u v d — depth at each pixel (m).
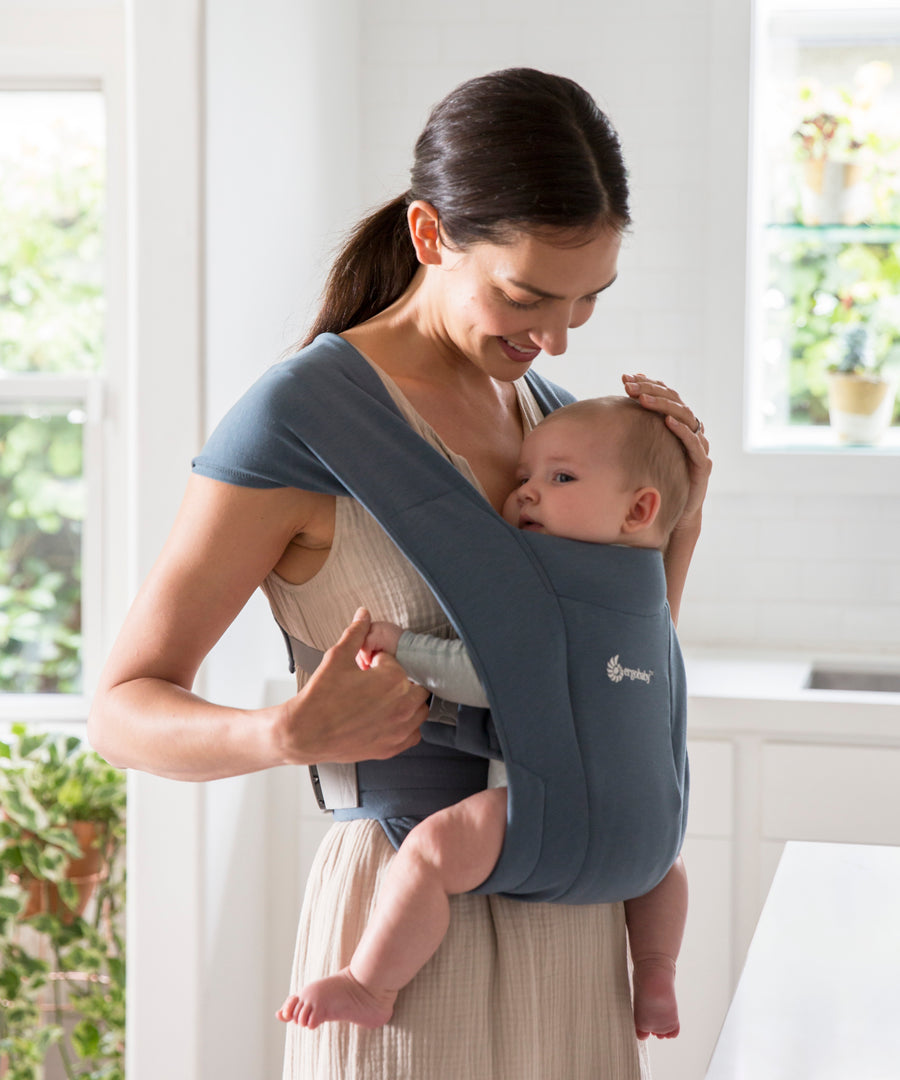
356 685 0.95
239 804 2.14
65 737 2.51
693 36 2.75
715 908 2.21
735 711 2.19
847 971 1.14
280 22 2.29
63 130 2.77
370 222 1.27
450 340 1.19
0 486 2.74
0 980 2.32
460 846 1.04
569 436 1.16
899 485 2.70
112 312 2.73
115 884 2.46
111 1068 2.37
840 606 2.78
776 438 2.87
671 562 1.32
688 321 2.79
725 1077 0.92
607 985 1.14
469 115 1.05
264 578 1.16
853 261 2.81
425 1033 1.05
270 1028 2.32
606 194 1.03
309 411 1.04
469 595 1.03
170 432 1.96
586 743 1.05
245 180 2.12
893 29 2.73
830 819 2.18
